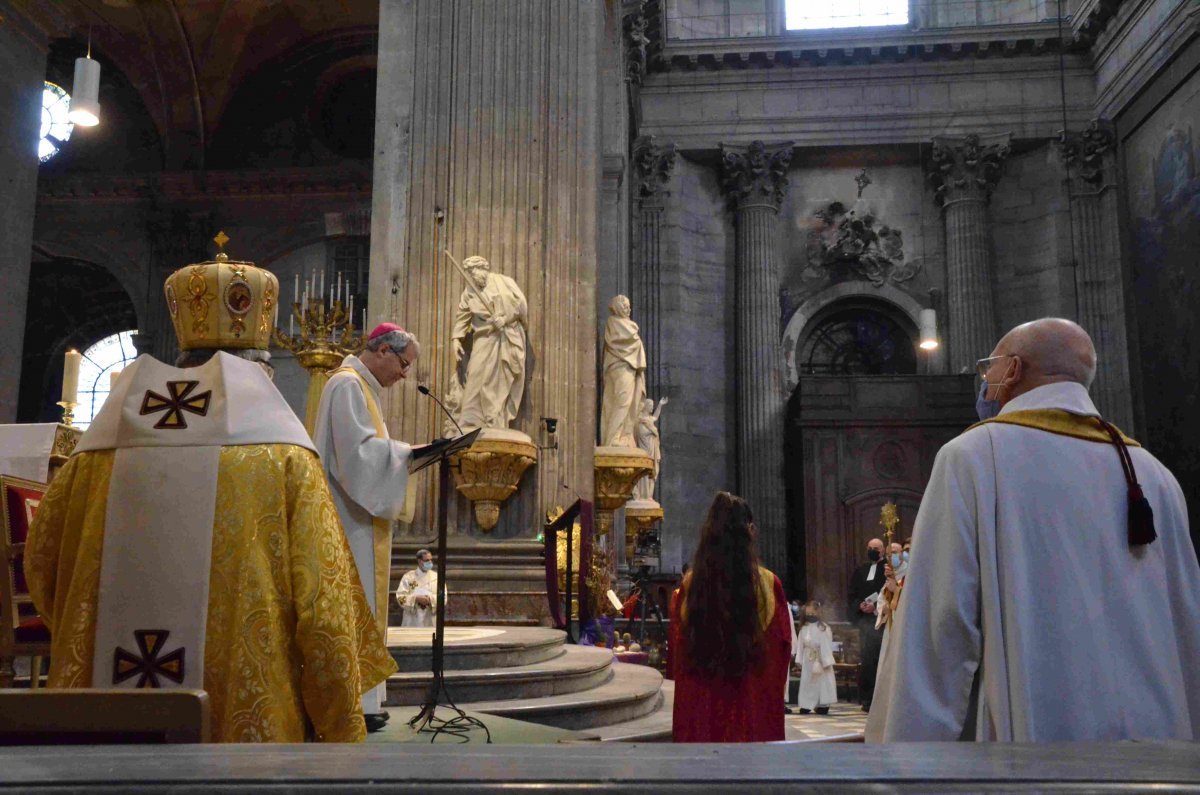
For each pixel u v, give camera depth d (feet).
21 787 2.27
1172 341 63.93
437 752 2.77
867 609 36.11
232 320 9.20
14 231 39.99
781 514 72.28
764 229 75.56
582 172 32.60
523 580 29.89
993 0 77.97
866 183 77.71
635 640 42.78
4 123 39.52
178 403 8.69
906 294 75.97
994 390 7.95
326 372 27.99
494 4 33.53
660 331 73.41
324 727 8.29
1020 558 6.84
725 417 75.05
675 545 71.20
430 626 28.53
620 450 35.42
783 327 76.54
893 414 68.90
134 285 78.95
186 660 8.07
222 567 8.22
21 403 89.35
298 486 8.54
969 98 75.25
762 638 13.10
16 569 12.67
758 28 78.79
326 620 8.25
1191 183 61.57
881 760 2.63
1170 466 63.93
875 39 74.74
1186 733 6.71
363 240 79.46
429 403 31.12
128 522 8.39
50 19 41.96
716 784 2.33
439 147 32.81
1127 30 68.80
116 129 81.35
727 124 76.13
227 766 2.50
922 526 7.21
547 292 31.81
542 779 2.35
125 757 2.63
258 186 78.89
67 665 8.20
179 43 77.15
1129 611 6.83
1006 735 6.61
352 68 80.38
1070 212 73.87
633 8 63.00
